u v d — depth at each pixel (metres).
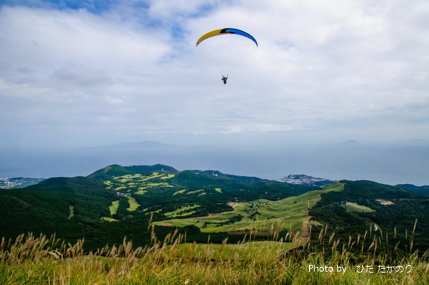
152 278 4.13
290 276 4.51
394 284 4.28
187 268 4.61
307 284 4.23
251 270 4.46
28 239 4.91
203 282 4.32
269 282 4.34
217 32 26.66
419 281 4.25
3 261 4.81
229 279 4.33
